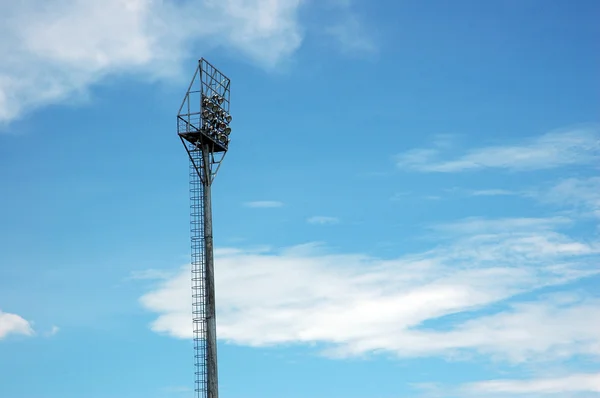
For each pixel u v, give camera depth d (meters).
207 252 143.00
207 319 140.75
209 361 139.75
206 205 144.50
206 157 145.62
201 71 146.62
